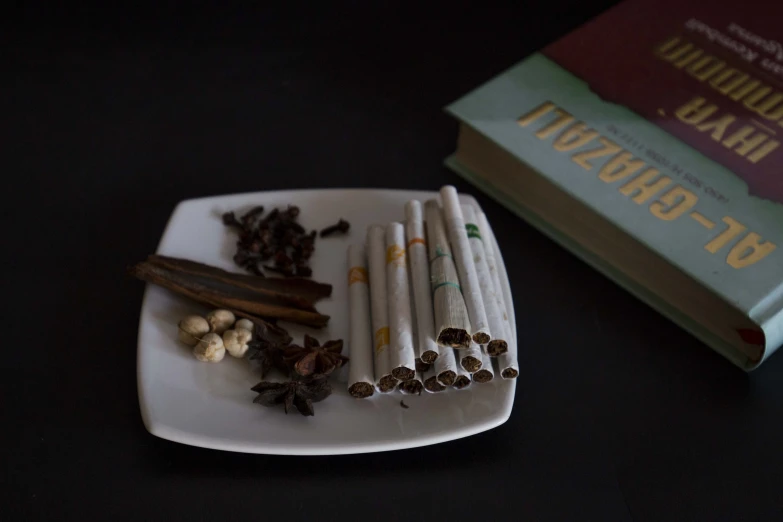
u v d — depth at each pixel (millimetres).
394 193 514
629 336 484
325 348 454
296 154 560
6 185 538
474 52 615
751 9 578
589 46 564
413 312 456
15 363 463
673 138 519
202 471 431
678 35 567
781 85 541
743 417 457
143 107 581
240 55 610
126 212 528
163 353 448
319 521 419
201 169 551
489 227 499
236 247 498
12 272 498
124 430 443
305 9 638
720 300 466
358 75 601
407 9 641
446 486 430
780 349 483
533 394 461
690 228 482
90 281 496
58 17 625
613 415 455
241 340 449
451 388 446
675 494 431
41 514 418
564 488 431
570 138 520
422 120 579
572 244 517
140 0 637
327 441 423
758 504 430
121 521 417
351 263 485
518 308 492
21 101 580
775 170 505
